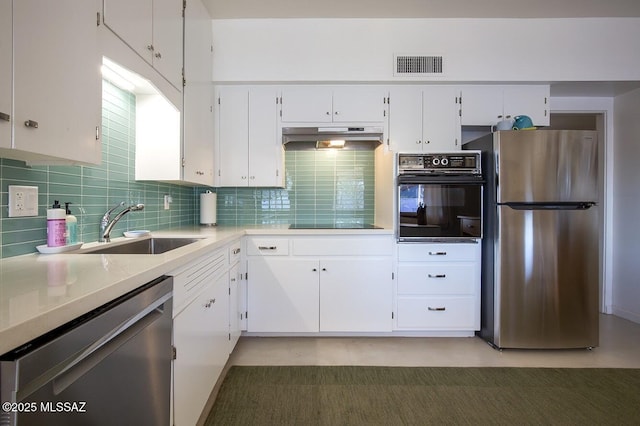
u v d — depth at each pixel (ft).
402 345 7.66
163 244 5.99
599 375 6.29
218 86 8.79
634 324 9.25
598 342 7.31
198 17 7.30
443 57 8.53
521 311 7.28
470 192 7.78
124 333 2.61
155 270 3.07
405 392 5.68
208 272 4.95
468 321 7.95
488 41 8.53
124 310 2.57
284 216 10.03
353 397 5.52
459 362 6.81
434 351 7.34
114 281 2.51
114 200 5.63
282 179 9.03
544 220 7.23
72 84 3.28
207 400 4.94
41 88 2.88
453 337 8.16
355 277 7.86
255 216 9.99
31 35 2.77
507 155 7.27
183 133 6.45
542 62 8.55
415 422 4.91
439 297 7.92
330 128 8.79
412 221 7.77
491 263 7.54
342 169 10.06
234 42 8.46
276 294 7.80
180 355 3.79
